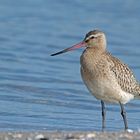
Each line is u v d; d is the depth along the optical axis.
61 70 25.47
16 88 22.50
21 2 39.50
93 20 36.12
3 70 24.83
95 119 19.05
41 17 36.22
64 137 14.01
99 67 16.66
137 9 38.69
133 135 14.25
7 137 14.09
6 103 20.48
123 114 16.86
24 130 17.12
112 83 16.59
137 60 27.86
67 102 21.17
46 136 14.10
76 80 24.11
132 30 34.12
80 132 14.56
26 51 28.30
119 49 29.75
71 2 39.84
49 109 20.03
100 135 14.16
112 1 40.25
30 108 20.02
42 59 27.03
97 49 17.14
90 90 16.92
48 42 30.36
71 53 28.39
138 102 21.70
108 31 33.62
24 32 32.47
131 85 16.97
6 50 28.20
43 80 23.80
